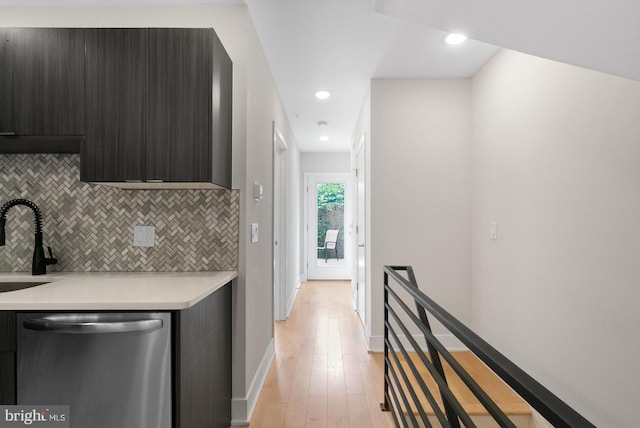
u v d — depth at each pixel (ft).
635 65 3.43
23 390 4.12
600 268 5.29
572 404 5.92
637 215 4.66
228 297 6.63
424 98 10.34
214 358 5.66
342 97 12.00
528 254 7.29
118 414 4.14
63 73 5.68
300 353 10.22
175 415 4.23
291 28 7.77
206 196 6.85
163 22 7.03
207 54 5.70
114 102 5.67
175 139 5.66
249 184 7.09
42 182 6.79
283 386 8.23
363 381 8.46
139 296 4.49
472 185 10.21
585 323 5.61
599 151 5.32
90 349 4.12
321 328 12.48
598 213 5.33
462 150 10.29
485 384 8.10
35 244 6.42
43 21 7.02
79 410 4.11
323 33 7.97
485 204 9.35
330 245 21.91
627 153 4.82
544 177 6.72
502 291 8.40
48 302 4.20
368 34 8.01
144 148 5.66
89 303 4.20
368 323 10.66
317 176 21.79
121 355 4.14
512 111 7.93
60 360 4.12
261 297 8.48
